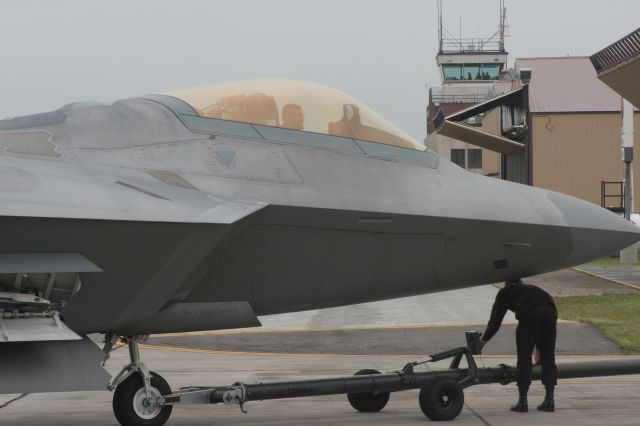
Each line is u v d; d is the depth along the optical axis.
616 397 39.12
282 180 32.22
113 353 59.16
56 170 29.61
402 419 34.31
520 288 35.44
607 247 36.28
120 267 28.27
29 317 27.59
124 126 32.16
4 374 26.11
